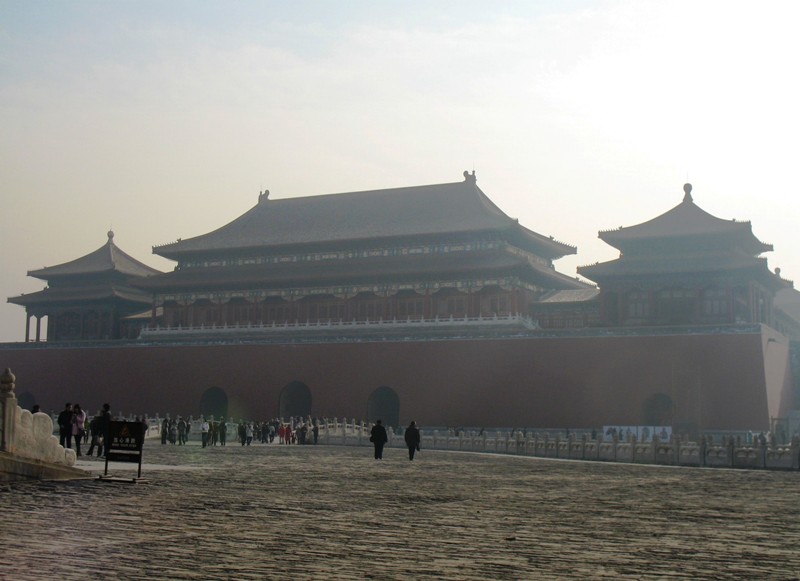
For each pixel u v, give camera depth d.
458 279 111.12
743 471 53.50
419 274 112.06
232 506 26.91
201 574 16.28
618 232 106.44
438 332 105.25
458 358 103.94
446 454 69.19
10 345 127.81
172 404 117.38
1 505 26.00
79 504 26.55
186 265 128.38
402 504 28.45
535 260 122.50
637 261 104.69
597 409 97.25
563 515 26.06
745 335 93.00
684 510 28.05
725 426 92.56
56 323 139.00
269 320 120.69
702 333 94.56
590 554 18.98
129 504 26.80
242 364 114.62
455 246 114.06
